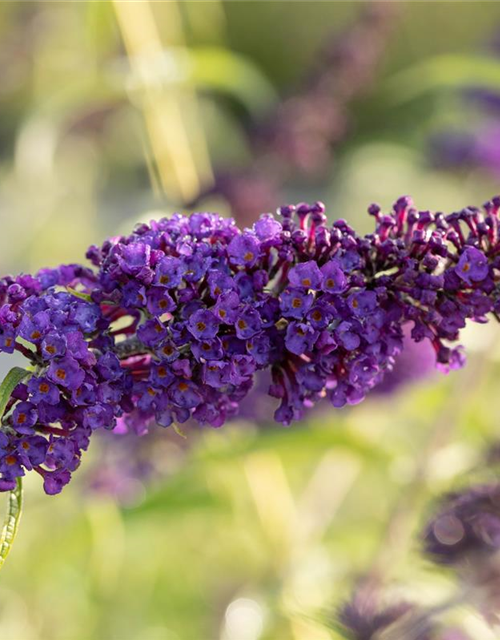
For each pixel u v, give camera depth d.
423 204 1.58
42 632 1.08
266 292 0.69
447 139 1.39
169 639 1.10
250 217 1.11
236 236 0.69
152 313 0.68
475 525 0.81
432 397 1.01
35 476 1.08
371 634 0.81
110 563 1.10
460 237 0.70
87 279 0.71
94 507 1.01
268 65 5.29
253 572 1.11
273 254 0.70
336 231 0.69
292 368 0.70
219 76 1.06
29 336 0.68
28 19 1.42
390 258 0.69
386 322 0.69
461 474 0.85
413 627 0.81
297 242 0.69
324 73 1.20
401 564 0.86
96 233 1.56
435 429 0.89
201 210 1.10
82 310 0.68
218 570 1.16
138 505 0.89
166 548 1.18
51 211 1.50
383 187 1.64
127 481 0.96
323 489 1.06
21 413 0.68
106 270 0.69
